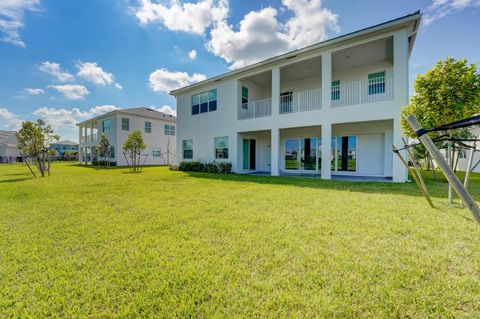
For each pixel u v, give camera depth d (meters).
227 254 2.51
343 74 11.02
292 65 10.59
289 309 1.65
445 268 2.14
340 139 11.26
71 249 2.71
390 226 3.31
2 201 5.39
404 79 7.58
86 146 26.17
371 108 8.20
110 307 1.71
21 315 1.64
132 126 21.97
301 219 3.75
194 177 10.44
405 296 1.74
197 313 1.63
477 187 6.75
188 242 2.87
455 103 4.37
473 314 1.56
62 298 1.80
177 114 15.66
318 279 2.00
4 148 35.75
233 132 12.47
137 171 14.48
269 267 2.22
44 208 4.68
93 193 6.37
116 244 2.84
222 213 4.19
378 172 10.27
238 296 1.80
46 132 11.95
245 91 13.05
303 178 9.63
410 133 5.09
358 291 1.82
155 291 1.87
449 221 3.51
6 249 2.71
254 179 9.38
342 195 5.73
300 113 9.91
